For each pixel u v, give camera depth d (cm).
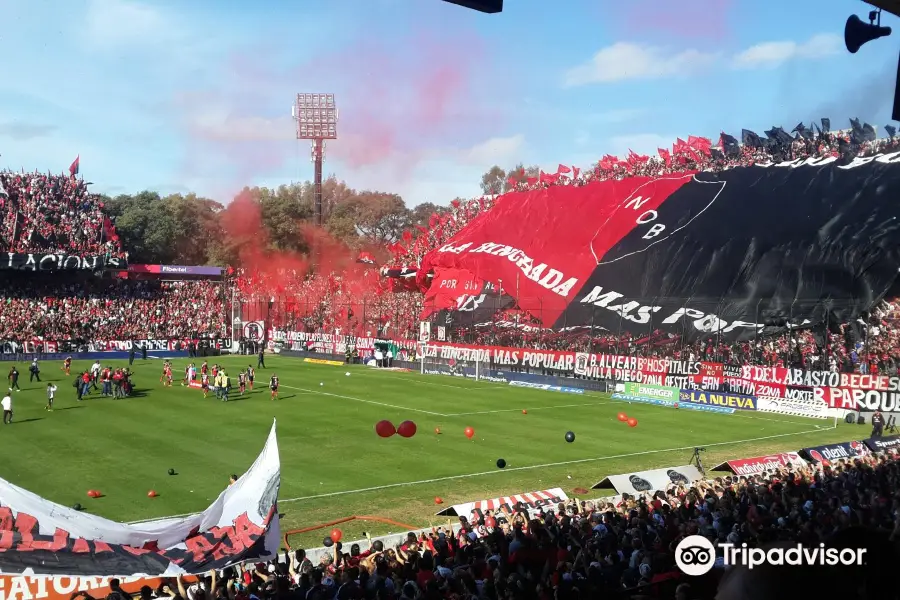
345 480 3481
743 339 6850
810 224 7250
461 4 954
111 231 11381
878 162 7550
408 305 10056
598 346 7500
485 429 4772
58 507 1573
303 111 14638
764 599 334
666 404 6075
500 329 8375
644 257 8050
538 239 9200
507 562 1491
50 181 10750
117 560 1553
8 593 1492
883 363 5941
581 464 3853
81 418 4853
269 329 10619
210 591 1502
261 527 1741
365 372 8031
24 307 9675
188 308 10694
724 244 7575
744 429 4959
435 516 2945
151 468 3606
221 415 5081
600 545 1570
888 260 6438
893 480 2283
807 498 2033
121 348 9581
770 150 8694
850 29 1122
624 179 9275
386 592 1284
